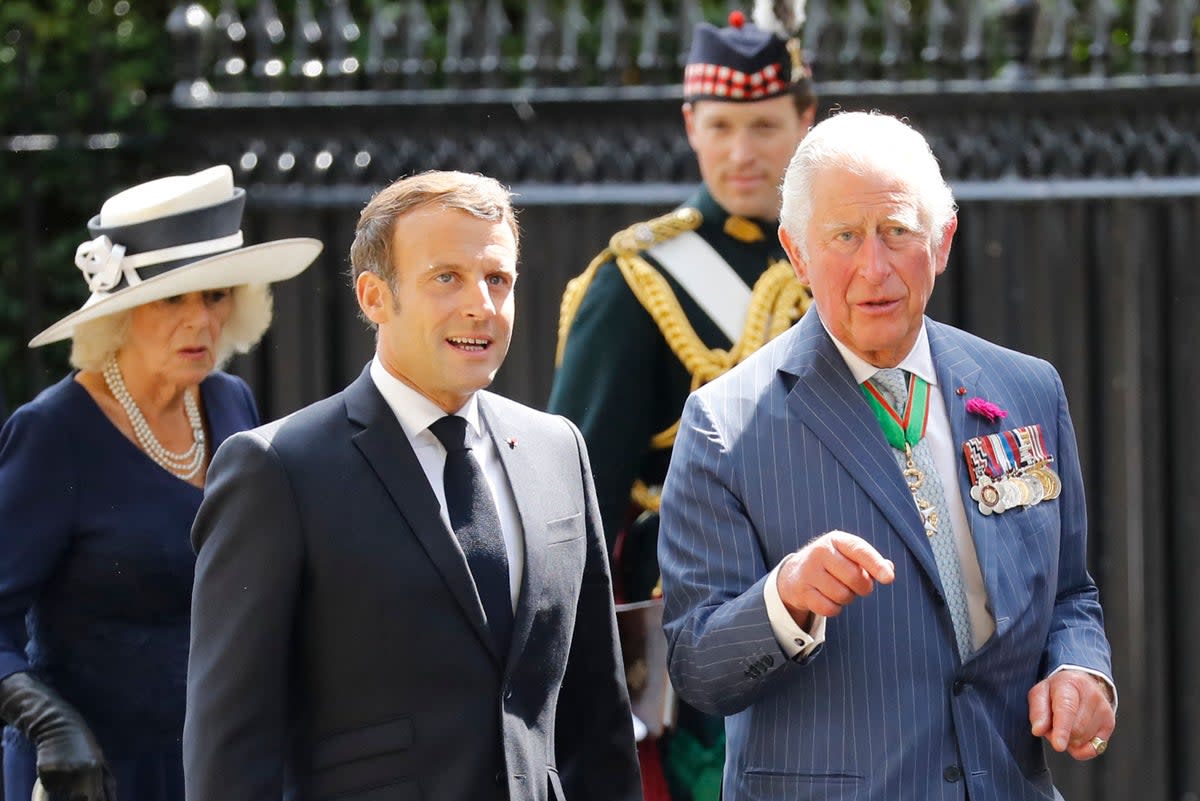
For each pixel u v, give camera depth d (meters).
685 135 23.09
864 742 11.73
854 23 23.27
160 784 14.48
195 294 14.95
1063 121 22.73
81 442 14.57
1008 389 12.67
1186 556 22.75
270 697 11.19
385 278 11.63
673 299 16.41
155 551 14.48
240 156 23.58
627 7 29.69
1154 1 22.94
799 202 12.19
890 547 11.95
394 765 11.23
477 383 11.58
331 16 24.00
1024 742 12.18
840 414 12.24
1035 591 12.12
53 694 13.82
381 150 23.36
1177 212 22.61
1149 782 22.81
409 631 11.29
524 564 11.74
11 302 25.25
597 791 12.36
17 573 14.12
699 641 11.86
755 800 12.05
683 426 12.73
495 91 23.44
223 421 15.62
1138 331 22.70
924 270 12.00
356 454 11.55
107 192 24.16
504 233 11.68
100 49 24.25
